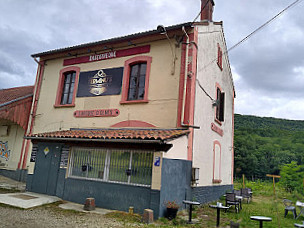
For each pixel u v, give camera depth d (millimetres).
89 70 11867
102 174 8500
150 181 7523
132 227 6086
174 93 9578
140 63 10766
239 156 41156
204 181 10547
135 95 10539
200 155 10188
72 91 12352
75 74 12516
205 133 10852
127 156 8141
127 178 7965
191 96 9344
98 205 8211
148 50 10492
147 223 6547
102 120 10898
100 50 11734
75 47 12023
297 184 17969
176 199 8031
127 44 11008
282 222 8164
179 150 8320
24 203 7773
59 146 9711
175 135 7699
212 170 11641
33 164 10367
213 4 13086
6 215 6469
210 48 11906
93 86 11531
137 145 7828
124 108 10477
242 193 12094
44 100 12938
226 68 15047
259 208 10664
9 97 13938
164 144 7352
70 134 9453
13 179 13430
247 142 45781
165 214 7332
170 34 10070
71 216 6859
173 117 9391
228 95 15516
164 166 7387
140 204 7488
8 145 14664
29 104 13266
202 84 10633
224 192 13570
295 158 41219
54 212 7215
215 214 8656
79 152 9242
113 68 11195
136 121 10047
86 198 8102
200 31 10625
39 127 12688
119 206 7828
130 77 10883
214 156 12016
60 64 12945
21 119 12805
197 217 7945
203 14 12742
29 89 15766
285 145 47344
